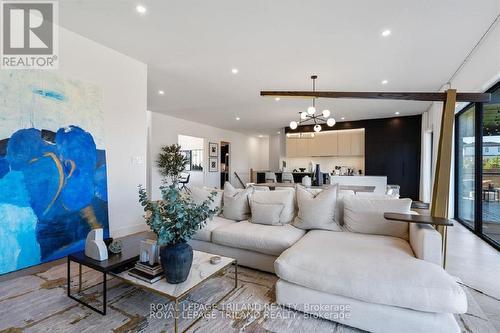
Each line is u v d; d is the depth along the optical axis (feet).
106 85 11.09
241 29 9.52
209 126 31.37
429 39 10.03
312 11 8.33
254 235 8.33
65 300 6.61
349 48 10.87
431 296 4.81
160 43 10.71
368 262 5.74
